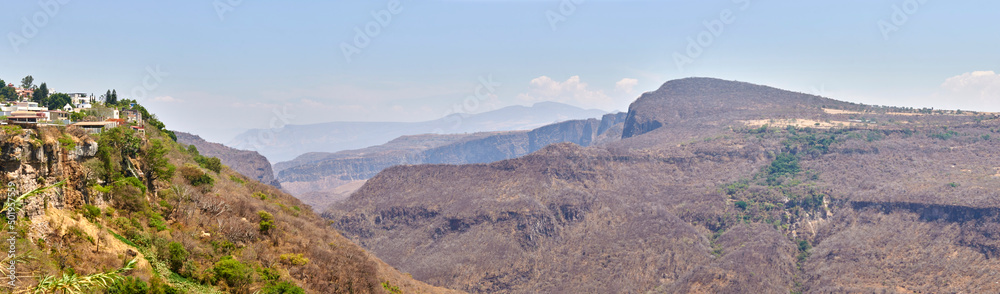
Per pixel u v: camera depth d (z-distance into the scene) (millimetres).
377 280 93375
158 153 72562
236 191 101562
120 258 49781
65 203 49562
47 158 47844
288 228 91062
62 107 129500
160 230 60562
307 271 78125
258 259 72438
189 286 55312
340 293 81125
